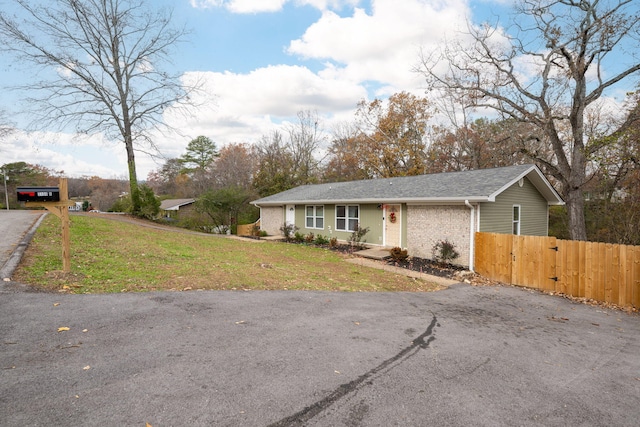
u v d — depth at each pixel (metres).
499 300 7.87
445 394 3.21
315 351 3.98
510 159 23.27
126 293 5.63
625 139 11.42
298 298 6.42
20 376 2.96
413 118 30.34
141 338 3.95
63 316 4.41
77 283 5.83
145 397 2.79
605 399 3.33
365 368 3.65
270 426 2.55
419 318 5.82
